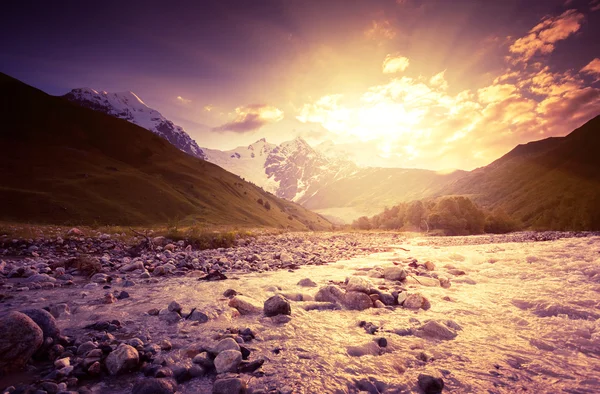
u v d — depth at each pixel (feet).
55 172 348.59
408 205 312.29
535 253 52.60
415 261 42.78
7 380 11.84
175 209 376.89
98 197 318.86
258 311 21.43
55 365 12.81
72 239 53.67
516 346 16.07
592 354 15.11
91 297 24.21
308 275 34.96
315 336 17.03
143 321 18.80
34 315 14.85
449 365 13.80
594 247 58.54
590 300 24.06
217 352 13.99
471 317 20.81
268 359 14.03
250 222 477.77
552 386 11.96
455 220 247.70
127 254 49.16
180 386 11.80
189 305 22.07
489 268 40.42
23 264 35.83
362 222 358.43
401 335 17.43
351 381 12.12
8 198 251.60
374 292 25.00
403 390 11.53
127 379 12.29
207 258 47.06
